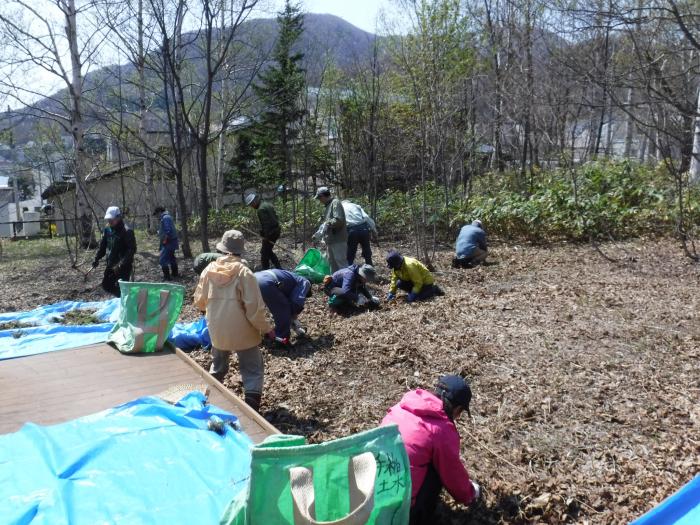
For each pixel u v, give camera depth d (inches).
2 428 159.8
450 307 316.8
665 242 475.5
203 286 194.9
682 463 161.9
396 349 255.6
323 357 256.7
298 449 95.0
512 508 150.6
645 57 412.8
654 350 239.3
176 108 518.3
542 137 645.9
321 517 97.4
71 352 227.8
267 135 824.3
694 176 556.1
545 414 194.1
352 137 820.0
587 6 460.8
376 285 390.0
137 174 962.1
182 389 180.7
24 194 1524.4
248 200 425.1
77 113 642.2
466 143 575.5
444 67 541.6
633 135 980.6
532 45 693.3
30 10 610.2
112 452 140.9
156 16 470.0
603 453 170.2
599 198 518.6
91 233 655.1
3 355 222.1
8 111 642.8
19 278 494.9
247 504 93.0
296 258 511.8
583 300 315.3
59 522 113.5
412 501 132.7
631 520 141.9
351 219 400.5
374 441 101.7
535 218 518.3
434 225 459.2
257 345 198.7
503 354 244.2
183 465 137.0
